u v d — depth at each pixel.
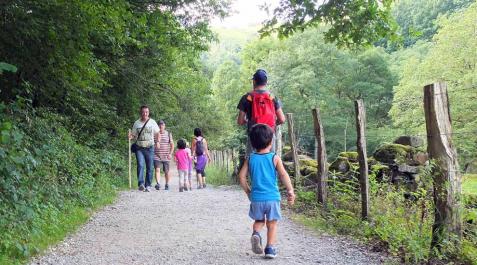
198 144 13.72
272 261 5.02
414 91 41.06
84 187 9.02
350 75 55.62
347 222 6.57
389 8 11.41
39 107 10.73
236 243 5.88
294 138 9.82
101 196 9.68
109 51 13.52
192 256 5.23
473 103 33.56
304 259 5.07
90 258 5.12
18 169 6.12
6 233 4.97
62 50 8.99
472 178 5.58
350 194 7.68
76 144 10.95
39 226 5.78
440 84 4.80
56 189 7.39
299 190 9.18
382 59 56.69
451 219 4.68
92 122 14.63
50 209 6.62
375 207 6.55
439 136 4.75
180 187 12.41
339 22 11.72
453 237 4.64
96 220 7.48
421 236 5.01
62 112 12.98
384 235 5.44
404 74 48.56
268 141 5.26
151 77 17.89
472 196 5.26
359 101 6.59
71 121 13.25
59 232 6.12
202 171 13.74
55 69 9.56
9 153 5.75
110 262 4.97
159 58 16.89
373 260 4.96
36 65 9.34
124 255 5.27
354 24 11.41
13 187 5.63
